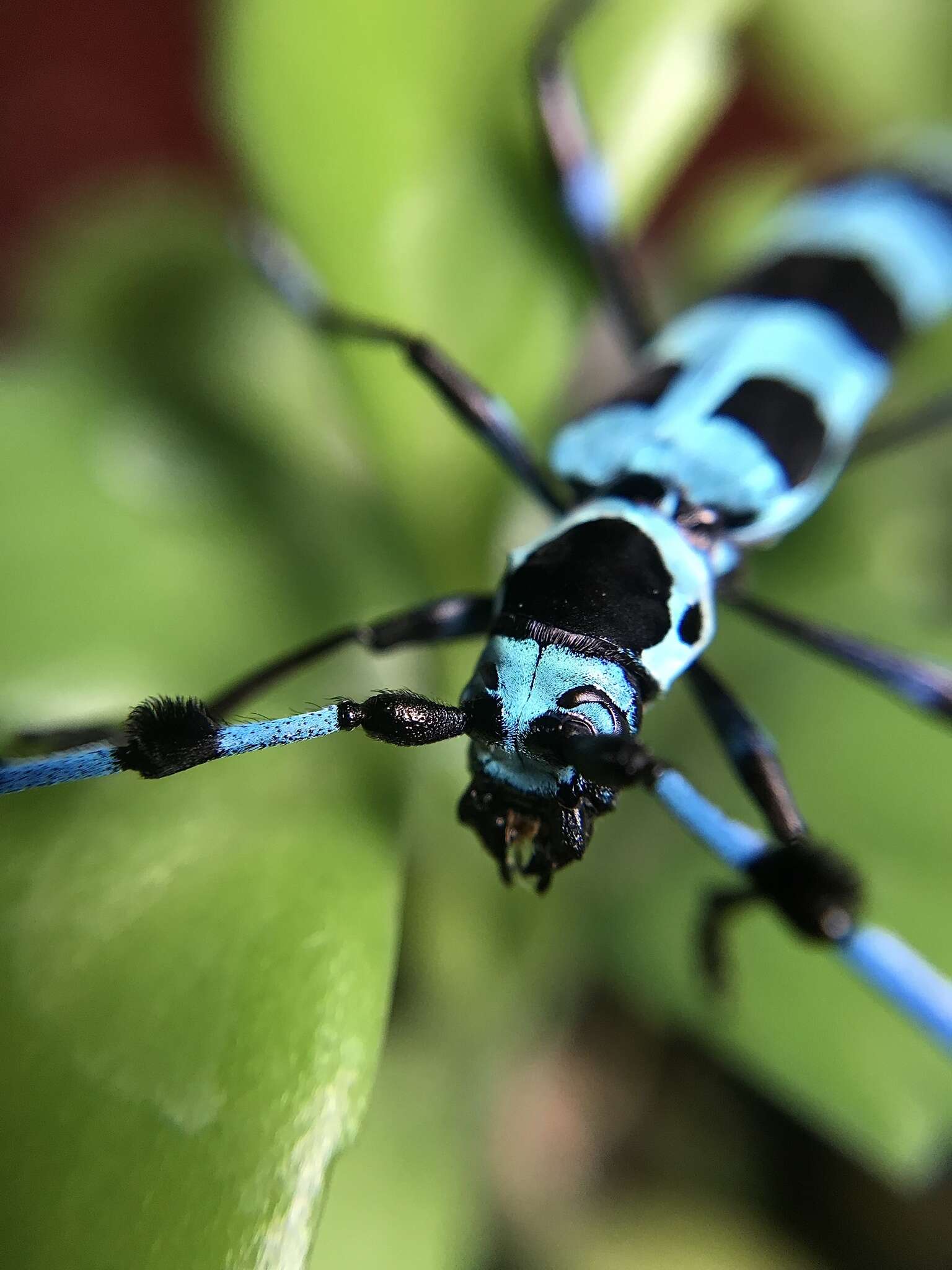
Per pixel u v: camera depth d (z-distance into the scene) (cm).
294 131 6
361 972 5
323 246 6
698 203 9
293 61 6
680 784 5
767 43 8
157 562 6
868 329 6
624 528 5
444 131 6
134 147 10
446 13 6
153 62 10
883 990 5
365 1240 5
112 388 6
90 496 6
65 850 5
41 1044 5
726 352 6
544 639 5
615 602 5
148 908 5
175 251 7
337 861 5
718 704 6
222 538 6
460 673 6
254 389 6
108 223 7
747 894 5
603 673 5
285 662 5
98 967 5
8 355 6
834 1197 7
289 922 5
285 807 5
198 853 5
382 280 6
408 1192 5
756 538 6
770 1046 5
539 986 6
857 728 6
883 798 6
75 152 10
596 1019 7
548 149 6
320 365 7
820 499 6
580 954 6
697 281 7
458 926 6
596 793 5
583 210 6
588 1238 6
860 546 7
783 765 6
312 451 6
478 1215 6
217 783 5
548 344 6
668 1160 7
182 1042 5
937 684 6
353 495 6
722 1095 7
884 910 5
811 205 7
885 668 6
